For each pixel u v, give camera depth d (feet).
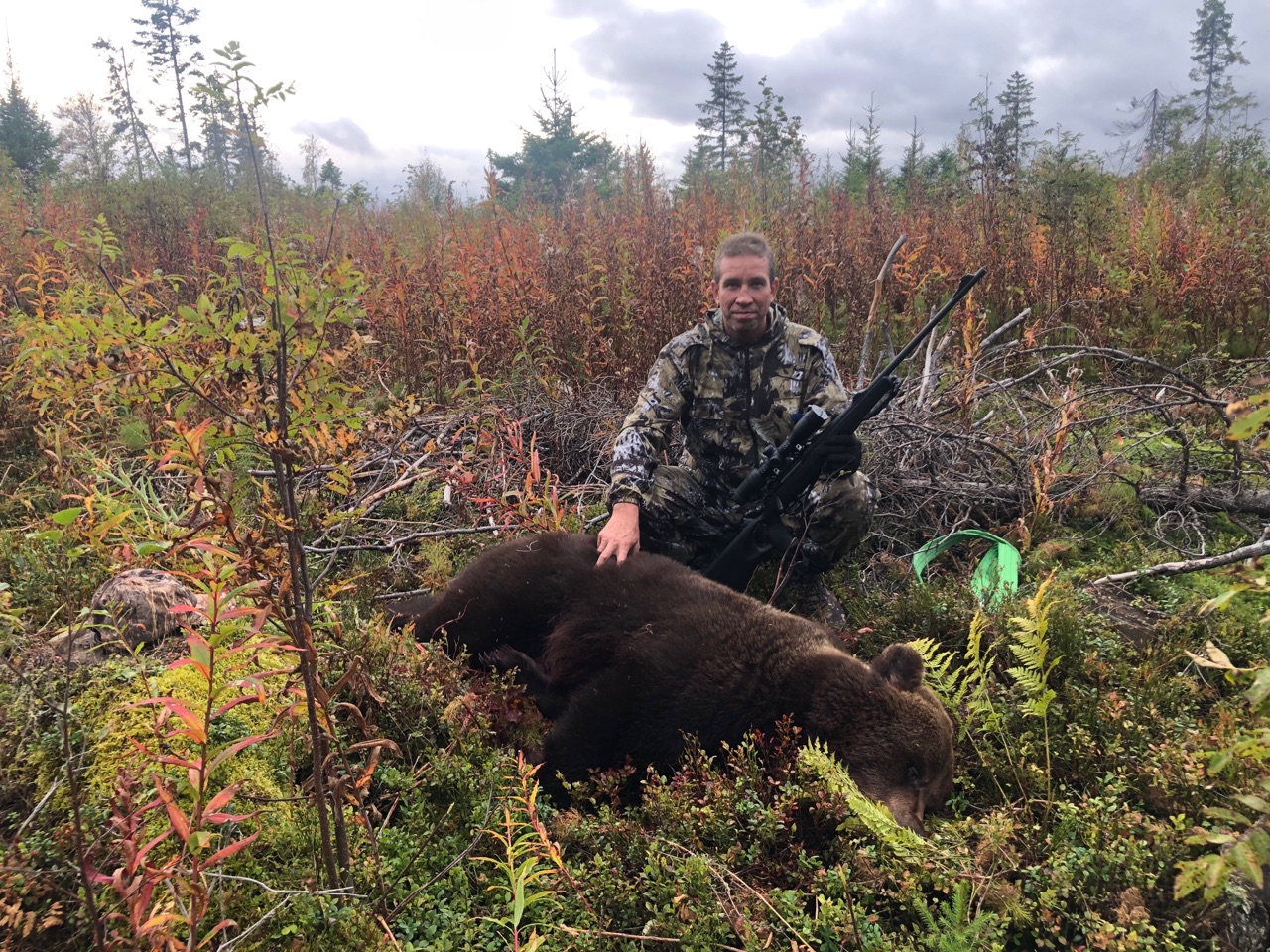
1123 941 7.98
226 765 8.73
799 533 15.71
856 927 7.99
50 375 13.17
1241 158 52.16
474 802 9.34
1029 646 10.88
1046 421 22.22
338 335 18.71
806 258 30.71
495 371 23.68
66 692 7.39
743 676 11.09
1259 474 19.40
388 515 17.54
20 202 37.91
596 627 12.09
